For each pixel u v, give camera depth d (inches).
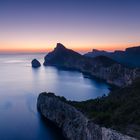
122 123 3599.9
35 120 6323.8
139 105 4042.8
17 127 5846.5
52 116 6161.4
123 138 3097.9
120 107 4389.8
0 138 5201.8
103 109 4645.7
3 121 6338.6
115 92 6697.8
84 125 4335.6
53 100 6240.2
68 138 4977.9
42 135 5275.6
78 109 5054.1
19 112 7140.8
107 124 3700.8
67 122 5275.6
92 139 3885.3
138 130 3265.3
